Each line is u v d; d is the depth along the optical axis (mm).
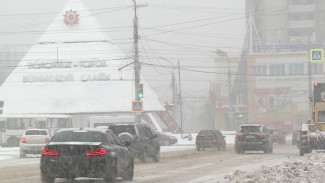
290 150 89625
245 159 64562
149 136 63125
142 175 43188
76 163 33438
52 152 33781
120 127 60906
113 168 34500
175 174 43688
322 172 37656
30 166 57656
